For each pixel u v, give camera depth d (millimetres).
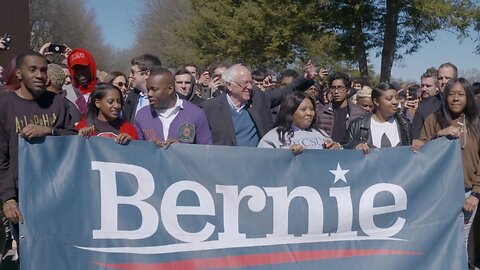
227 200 4348
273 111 6531
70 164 4016
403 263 4641
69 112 4625
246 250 4352
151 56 6035
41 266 3926
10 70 4375
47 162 3967
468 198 4934
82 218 4023
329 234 4543
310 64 5984
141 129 4918
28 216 3910
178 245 4219
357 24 17375
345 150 4609
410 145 5035
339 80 7230
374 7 17062
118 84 7074
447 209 4762
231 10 30406
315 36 18922
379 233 4629
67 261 3977
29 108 4305
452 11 16062
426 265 4684
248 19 27328
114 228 4090
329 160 4578
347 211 4578
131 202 4141
